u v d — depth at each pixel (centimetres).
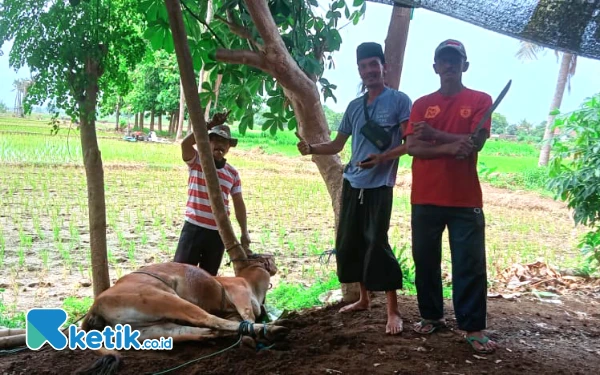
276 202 1517
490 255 959
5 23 436
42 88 441
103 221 464
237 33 508
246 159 2959
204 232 520
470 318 398
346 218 458
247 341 386
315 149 464
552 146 790
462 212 400
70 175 1797
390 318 439
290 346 403
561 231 1338
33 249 866
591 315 554
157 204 1359
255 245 968
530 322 504
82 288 689
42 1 435
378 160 421
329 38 580
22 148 2488
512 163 3102
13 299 636
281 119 614
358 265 470
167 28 496
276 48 473
